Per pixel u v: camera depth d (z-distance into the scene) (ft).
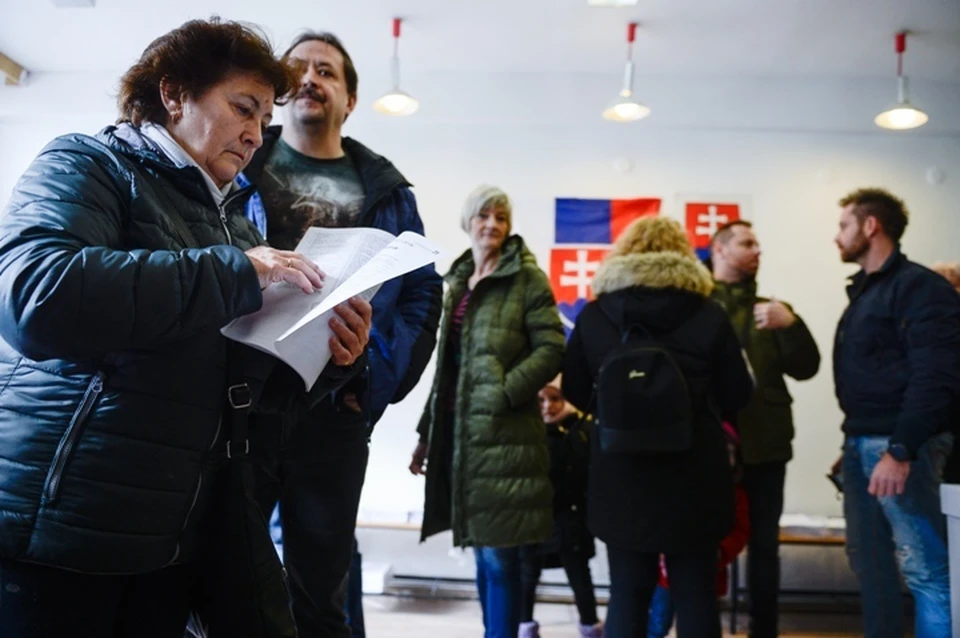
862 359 8.18
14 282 2.94
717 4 12.67
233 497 3.67
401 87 15.38
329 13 13.16
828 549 12.84
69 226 3.11
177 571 3.83
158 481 3.34
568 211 15.46
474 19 13.35
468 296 9.02
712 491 6.70
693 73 15.33
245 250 4.07
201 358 3.50
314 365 3.65
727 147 15.60
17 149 15.89
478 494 8.25
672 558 6.81
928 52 14.23
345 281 3.69
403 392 6.20
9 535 3.10
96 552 3.17
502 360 8.57
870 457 8.04
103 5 12.96
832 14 12.94
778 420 9.77
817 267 15.31
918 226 15.44
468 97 15.37
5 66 14.82
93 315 2.94
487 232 9.00
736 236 10.68
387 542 14.08
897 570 8.03
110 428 3.23
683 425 6.56
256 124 3.92
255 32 4.19
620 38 13.92
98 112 15.44
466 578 13.85
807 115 15.28
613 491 6.90
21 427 3.20
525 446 8.38
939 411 7.30
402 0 12.75
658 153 15.58
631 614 6.77
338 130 6.62
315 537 5.54
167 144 3.79
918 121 13.12
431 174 15.61
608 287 7.30
